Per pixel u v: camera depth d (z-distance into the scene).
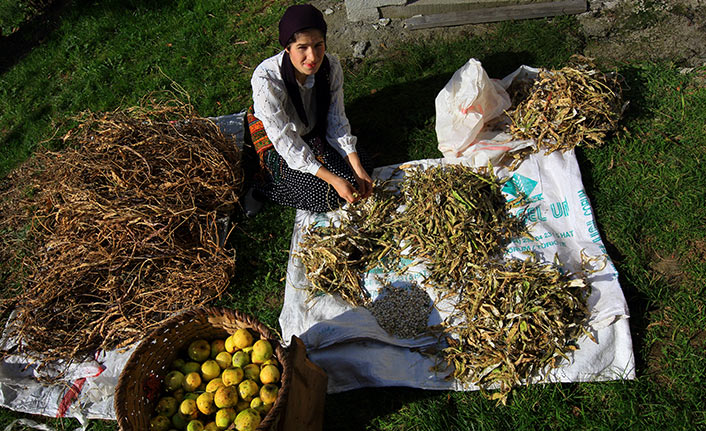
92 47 4.79
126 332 2.87
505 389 2.44
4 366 2.86
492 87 3.16
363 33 4.29
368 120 3.70
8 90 4.66
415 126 3.64
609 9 4.01
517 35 3.98
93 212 3.00
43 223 3.27
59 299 2.94
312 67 2.63
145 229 2.98
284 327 2.78
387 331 2.68
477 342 2.53
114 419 2.67
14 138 4.25
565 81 3.21
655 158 3.21
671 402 2.40
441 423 2.46
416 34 4.20
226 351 2.37
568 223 2.91
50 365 2.84
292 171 3.09
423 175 3.14
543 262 2.74
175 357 2.41
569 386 2.49
